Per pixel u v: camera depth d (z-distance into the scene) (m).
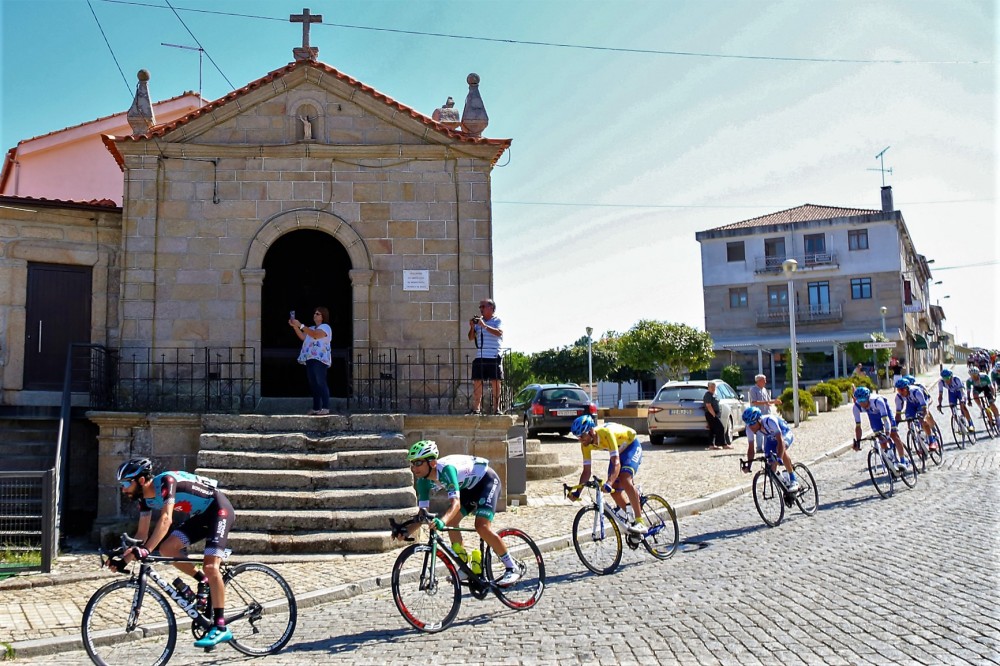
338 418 12.46
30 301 13.69
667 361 45.09
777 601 7.55
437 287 14.28
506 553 7.71
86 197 23.34
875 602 7.39
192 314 13.80
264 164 14.16
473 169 14.51
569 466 16.48
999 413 22.11
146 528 6.74
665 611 7.41
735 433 21.47
